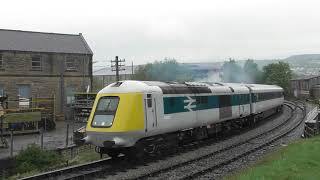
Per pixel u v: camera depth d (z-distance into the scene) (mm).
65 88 43844
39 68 42281
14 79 40688
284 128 31812
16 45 41344
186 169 16297
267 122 38125
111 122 17031
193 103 21906
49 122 34531
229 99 27562
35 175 15227
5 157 20047
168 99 19516
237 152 20328
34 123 32656
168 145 20000
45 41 44250
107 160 18125
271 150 20922
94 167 17141
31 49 41625
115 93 17578
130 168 16594
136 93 17453
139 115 17344
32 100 38625
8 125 30906
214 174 15344
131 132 16984
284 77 83188
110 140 17016
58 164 20281
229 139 25734
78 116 39469
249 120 33812
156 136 19016
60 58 43406
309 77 80938
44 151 20844
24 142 27453
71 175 15562
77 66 44688
